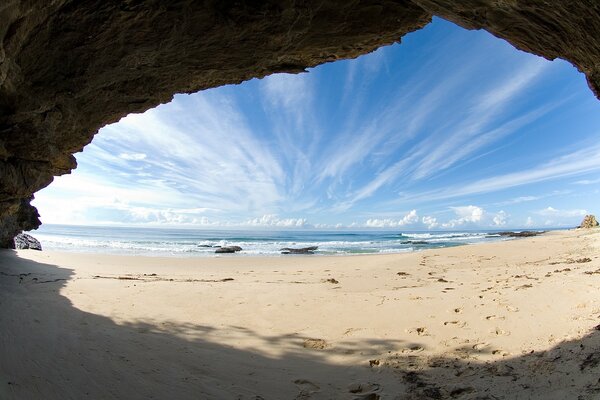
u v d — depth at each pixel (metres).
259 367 4.45
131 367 4.20
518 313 5.64
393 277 10.85
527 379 3.60
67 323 5.55
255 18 5.57
